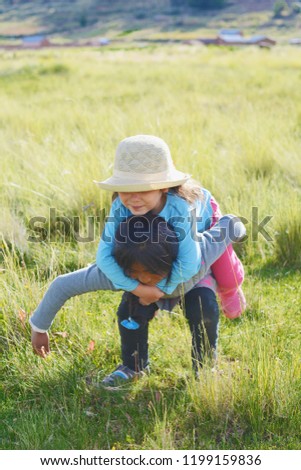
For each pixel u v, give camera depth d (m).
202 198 5.56
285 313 7.05
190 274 5.27
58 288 5.58
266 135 13.50
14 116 18.48
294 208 8.77
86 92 26.58
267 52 51.75
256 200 9.68
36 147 13.06
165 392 5.70
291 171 11.46
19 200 10.41
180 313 6.61
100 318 6.88
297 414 5.21
